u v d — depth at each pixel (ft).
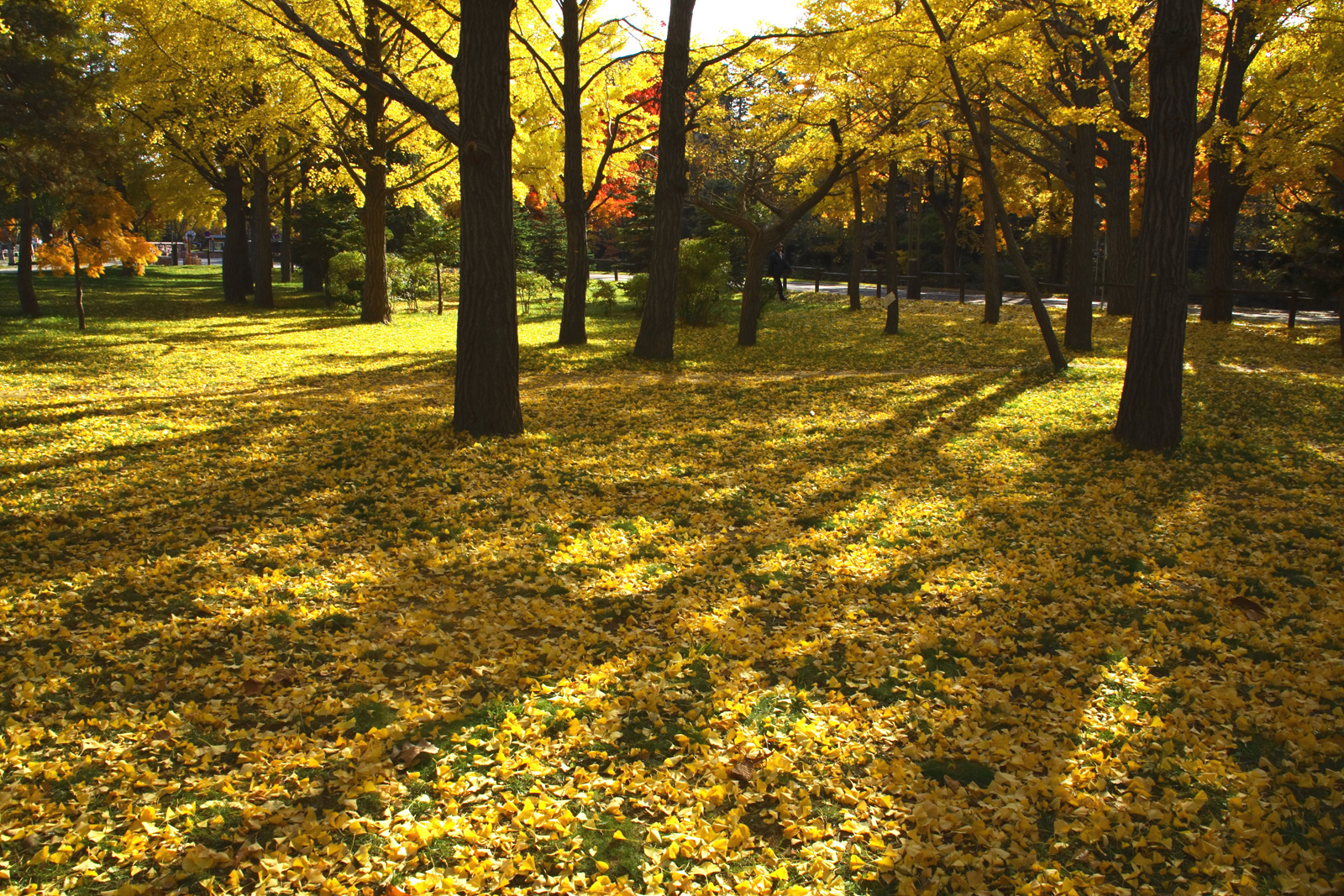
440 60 64.23
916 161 69.82
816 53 46.85
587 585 17.72
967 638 15.30
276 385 41.24
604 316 85.87
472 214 28.35
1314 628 15.74
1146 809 10.45
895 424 34.04
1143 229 29.22
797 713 12.82
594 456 27.81
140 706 12.56
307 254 101.71
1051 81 54.19
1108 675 13.93
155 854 9.34
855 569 18.92
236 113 70.33
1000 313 79.56
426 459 26.20
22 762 10.94
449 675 13.70
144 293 96.68
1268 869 9.45
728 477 26.05
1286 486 25.07
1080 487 25.29
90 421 30.50
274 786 10.66
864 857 9.63
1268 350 54.49
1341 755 11.62
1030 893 9.01
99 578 17.12
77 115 51.98
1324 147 53.67
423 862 9.37
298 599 16.58
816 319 79.92
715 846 9.62
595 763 11.33
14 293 85.87
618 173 76.02
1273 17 42.83
